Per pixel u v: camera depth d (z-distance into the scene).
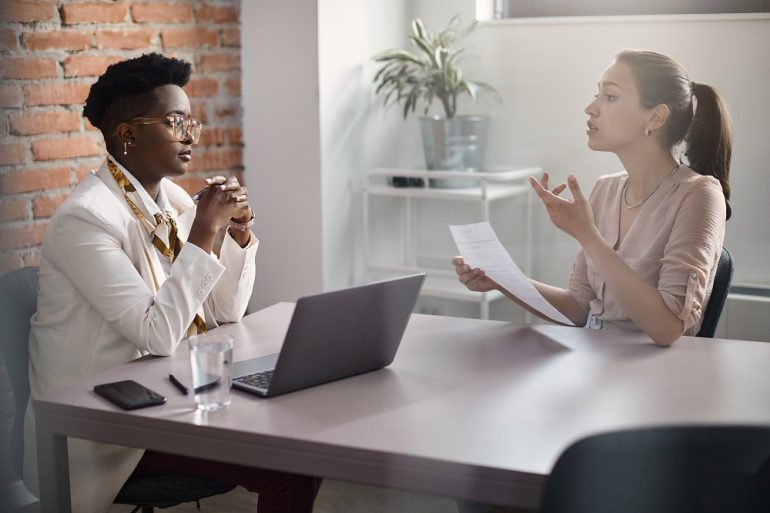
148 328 1.78
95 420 1.51
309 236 3.55
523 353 1.77
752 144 3.27
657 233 2.06
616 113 2.13
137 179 2.03
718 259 2.03
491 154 3.80
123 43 2.99
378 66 3.72
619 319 2.10
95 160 2.90
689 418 1.40
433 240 4.00
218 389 1.48
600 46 3.52
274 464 1.38
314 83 3.43
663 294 1.86
